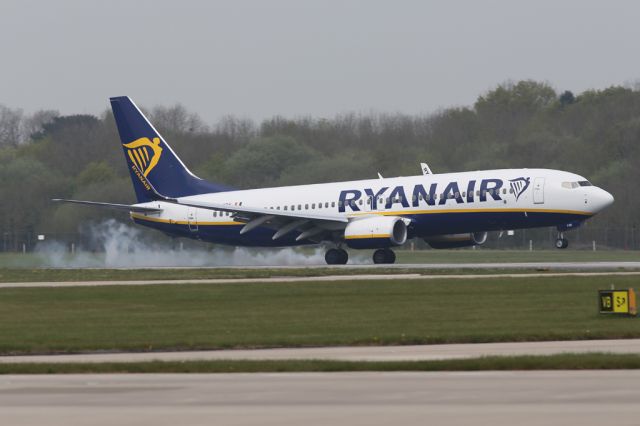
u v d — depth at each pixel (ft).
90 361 304.50
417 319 402.31
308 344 339.98
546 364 273.75
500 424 196.24
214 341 347.36
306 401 226.38
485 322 387.75
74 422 203.21
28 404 226.58
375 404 221.25
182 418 207.10
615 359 276.41
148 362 292.81
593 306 435.94
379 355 308.40
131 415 210.79
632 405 215.10
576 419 199.82
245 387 247.50
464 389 239.09
